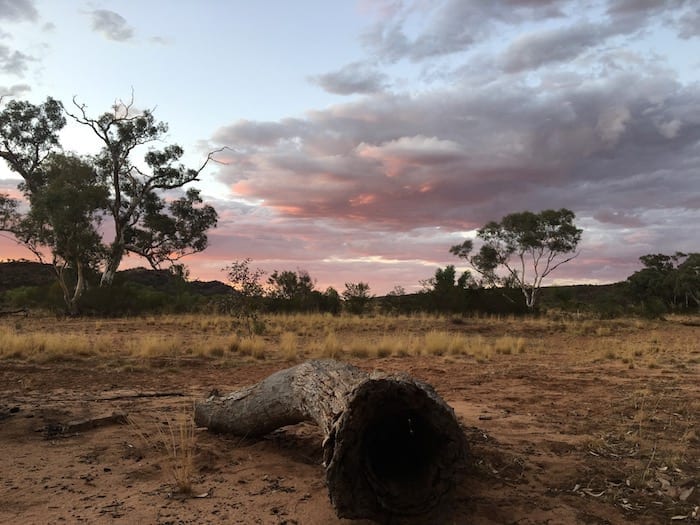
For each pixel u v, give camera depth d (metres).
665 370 12.20
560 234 43.16
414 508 3.53
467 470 3.61
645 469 4.88
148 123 43.72
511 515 3.84
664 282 57.94
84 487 4.29
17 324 22.84
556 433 6.27
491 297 34.22
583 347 18.72
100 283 39.97
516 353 16.23
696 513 3.91
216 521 3.66
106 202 33.00
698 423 6.81
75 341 14.09
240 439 5.77
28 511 3.81
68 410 6.96
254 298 26.98
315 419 4.57
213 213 49.84
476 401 8.37
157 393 8.47
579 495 4.25
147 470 4.69
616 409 7.71
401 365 12.86
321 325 25.36
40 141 45.78
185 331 21.41
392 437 3.95
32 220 30.27
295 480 4.48
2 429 5.99
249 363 12.69
